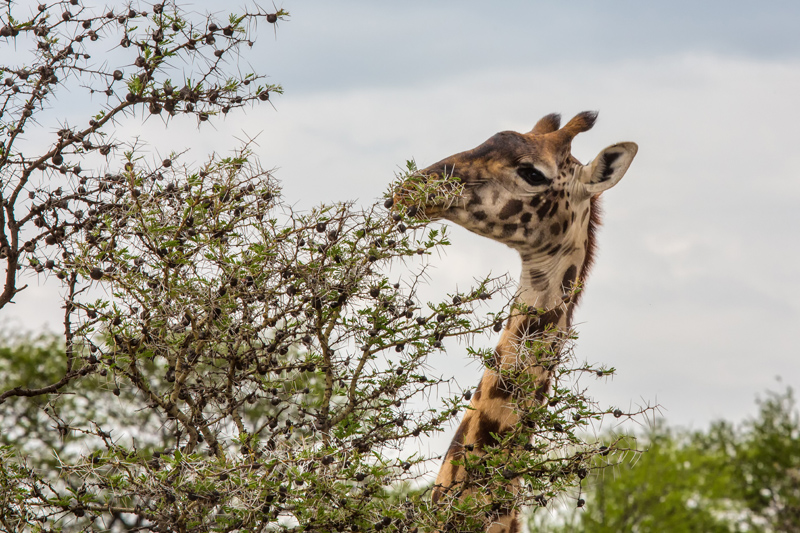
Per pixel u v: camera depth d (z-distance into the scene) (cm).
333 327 783
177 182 745
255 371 773
